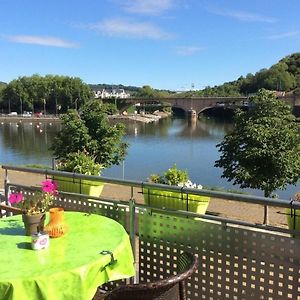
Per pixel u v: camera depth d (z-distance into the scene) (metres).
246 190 14.24
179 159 33.75
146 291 2.33
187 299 3.46
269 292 3.08
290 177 10.75
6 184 4.78
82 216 3.58
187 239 3.44
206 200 4.29
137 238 3.92
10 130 73.88
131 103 107.94
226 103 102.38
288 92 111.88
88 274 2.58
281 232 2.98
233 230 3.19
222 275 3.29
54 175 4.49
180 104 105.62
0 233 3.14
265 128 10.94
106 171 24.64
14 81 119.31
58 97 116.38
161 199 4.23
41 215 3.04
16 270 2.50
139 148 42.59
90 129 15.09
